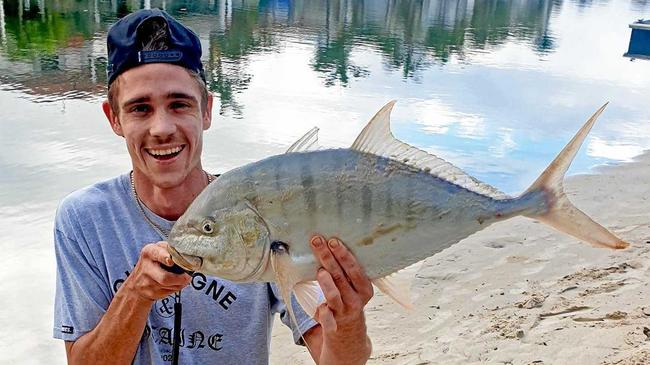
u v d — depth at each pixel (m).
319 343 1.05
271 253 0.84
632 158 4.04
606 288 2.11
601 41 10.91
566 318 1.92
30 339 1.92
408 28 11.32
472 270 2.33
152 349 1.04
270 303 1.08
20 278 2.25
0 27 8.47
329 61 7.42
